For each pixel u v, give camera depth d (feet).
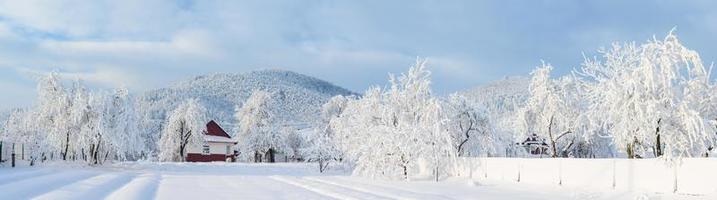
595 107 102.53
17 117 168.14
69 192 72.54
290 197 75.72
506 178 114.93
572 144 163.32
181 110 243.81
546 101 153.17
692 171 78.59
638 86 92.07
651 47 93.45
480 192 88.38
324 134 194.29
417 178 128.16
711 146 96.78
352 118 165.17
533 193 87.25
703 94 96.07
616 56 101.09
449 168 131.85
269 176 137.08
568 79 152.66
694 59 91.71
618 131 95.25
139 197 70.13
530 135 168.55
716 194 74.90
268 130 261.24
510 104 191.21
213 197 74.02
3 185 78.74
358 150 137.08
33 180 90.33
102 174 122.11
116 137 165.89
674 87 93.97
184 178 120.37
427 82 146.51
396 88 149.59
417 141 127.95
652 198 76.33
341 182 111.86
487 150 144.25
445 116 134.41
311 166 188.24
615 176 90.07
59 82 165.17
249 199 72.23
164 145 242.99
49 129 163.32
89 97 163.02
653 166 84.38
